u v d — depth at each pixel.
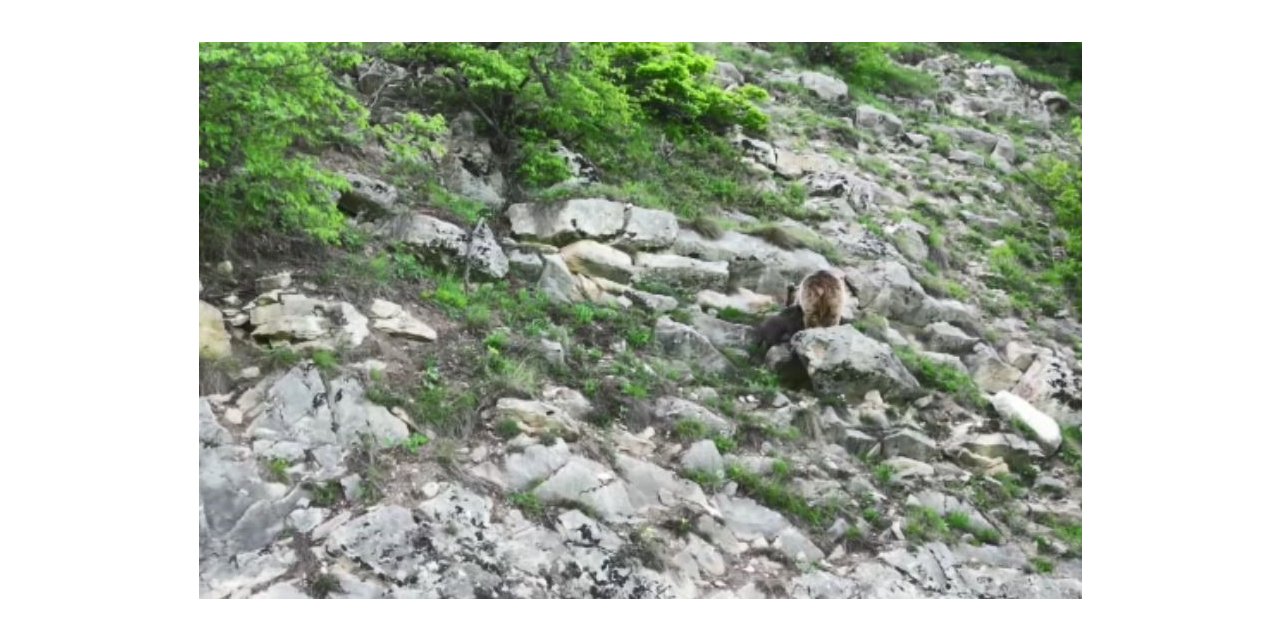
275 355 9.23
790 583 9.11
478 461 9.07
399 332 9.98
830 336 11.51
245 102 9.74
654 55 15.60
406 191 12.06
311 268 10.38
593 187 13.05
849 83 20.11
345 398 9.09
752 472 10.02
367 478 8.62
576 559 8.60
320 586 7.91
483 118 13.56
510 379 9.82
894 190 16.55
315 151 11.90
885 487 10.55
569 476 9.13
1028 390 13.05
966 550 10.07
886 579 9.43
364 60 13.59
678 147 15.34
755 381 11.37
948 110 20.55
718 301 12.49
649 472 9.57
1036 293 15.24
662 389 10.61
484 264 11.36
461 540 8.40
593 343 11.03
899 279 13.51
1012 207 17.38
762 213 14.63
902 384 11.59
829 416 11.09
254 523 8.22
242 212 10.41
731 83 18.17
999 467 11.38
